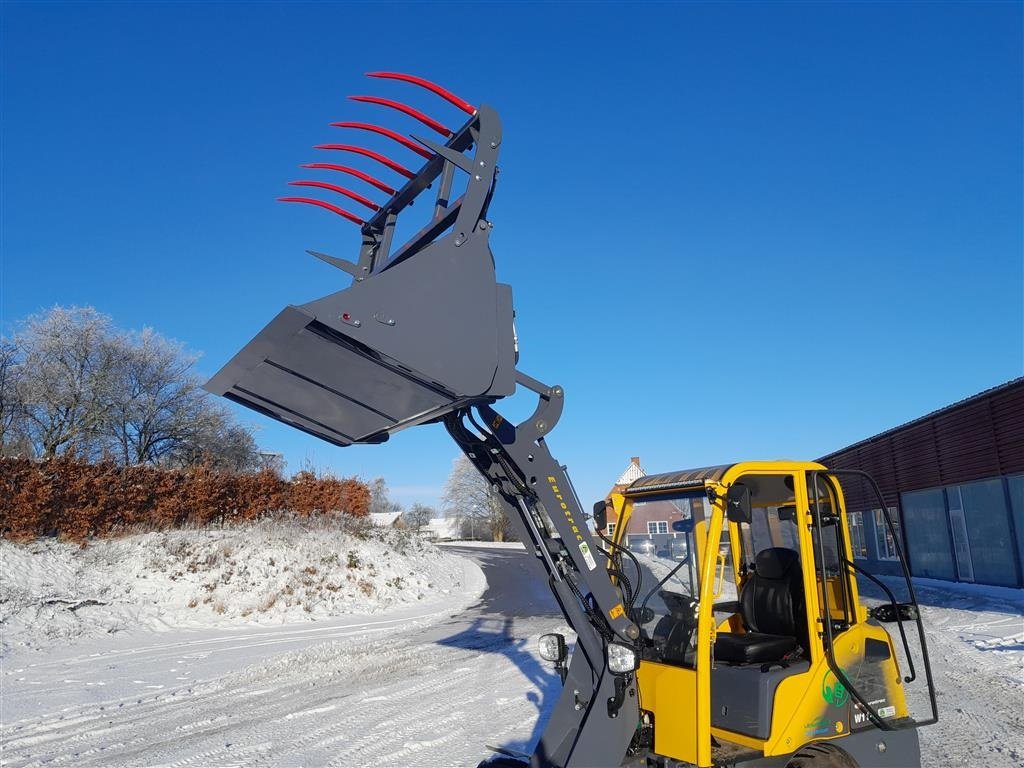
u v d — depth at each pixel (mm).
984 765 6062
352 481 28516
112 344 30453
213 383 3838
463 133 4477
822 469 4812
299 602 19406
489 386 4039
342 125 4598
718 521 4449
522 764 4891
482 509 70125
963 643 11516
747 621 5199
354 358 3877
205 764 6707
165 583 18453
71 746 7410
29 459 18812
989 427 21016
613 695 4398
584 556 4594
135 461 30875
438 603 21906
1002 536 20359
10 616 14617
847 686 4453
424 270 3982
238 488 24188
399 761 6609
